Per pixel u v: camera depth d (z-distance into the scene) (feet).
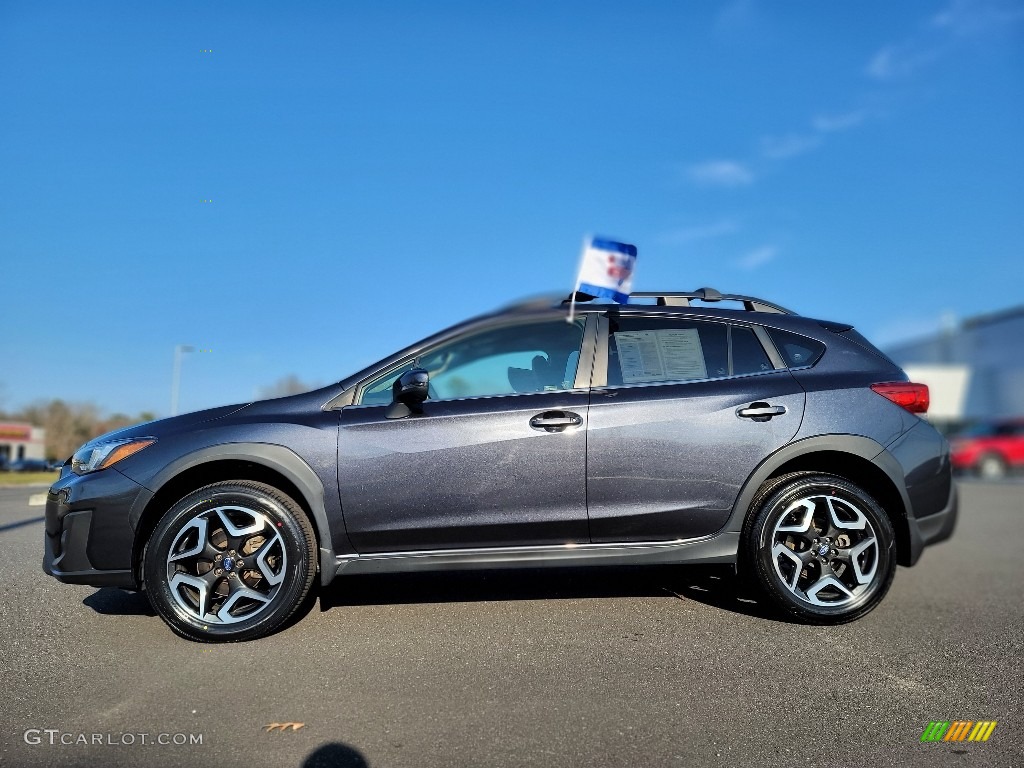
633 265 13.52
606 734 8.37
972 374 118.73
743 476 12.17
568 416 12.07
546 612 12.80
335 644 11.18
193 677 9.91
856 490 12.17
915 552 12.55
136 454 11.60
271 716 8.75
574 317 13.12
